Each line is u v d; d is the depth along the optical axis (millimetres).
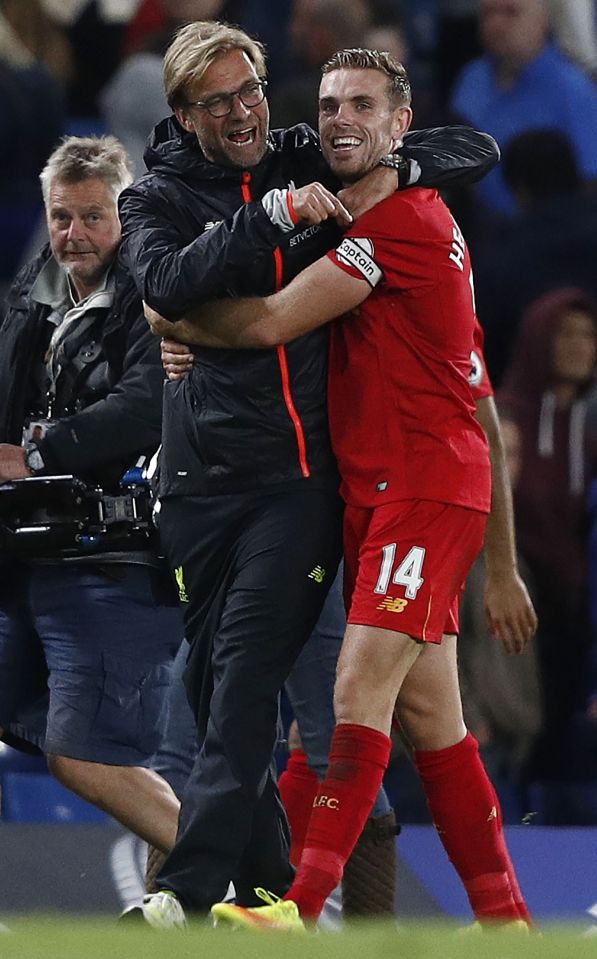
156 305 15055
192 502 15727
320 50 34281
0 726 18234
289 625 15320
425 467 15305
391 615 15031
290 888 15203
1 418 18172
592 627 26328
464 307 15609
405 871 18516
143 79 34156
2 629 18094
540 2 35656
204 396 15547
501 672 24500
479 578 24391
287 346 15414
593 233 30812
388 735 15078
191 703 16188
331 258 15133
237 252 14664
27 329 18000
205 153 15633
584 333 27266
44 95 33469
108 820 23375
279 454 15492
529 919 15797
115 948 12000
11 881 17984
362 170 15406
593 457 27297
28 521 17469
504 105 35812
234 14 36188
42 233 32781
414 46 37344
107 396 17484
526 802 24984
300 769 17609
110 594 17578
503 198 34188
